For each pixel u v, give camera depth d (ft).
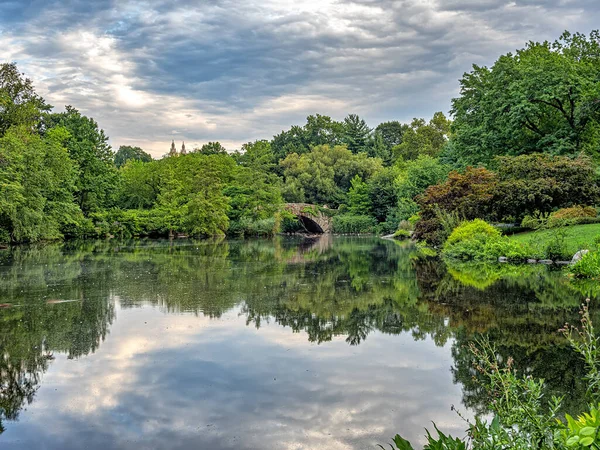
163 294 42.78
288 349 25.88
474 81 109.91
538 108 90.94
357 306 37.04
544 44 109.19
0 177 94.48
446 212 84.94
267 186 169.68
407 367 22.77
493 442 9.40
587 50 102.83
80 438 16.34
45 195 118.32
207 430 16.72
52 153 118.62
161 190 157.17
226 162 193.77
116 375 22.21
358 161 223.92
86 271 59.26
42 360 24.52
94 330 30.37
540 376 20.56
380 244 116.98
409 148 247.91
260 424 17.10
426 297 39.83
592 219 73.61
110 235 138.41
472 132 102.94
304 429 16.69
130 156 342.44
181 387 20.62
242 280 51.67
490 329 28.55
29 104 132.26
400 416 17.58
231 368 22.93
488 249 68.74
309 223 193.88
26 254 82.74
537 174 77.05
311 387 20.42
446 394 19.52
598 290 39.99
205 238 144.46
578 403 17.58
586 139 95.71
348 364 23.31
